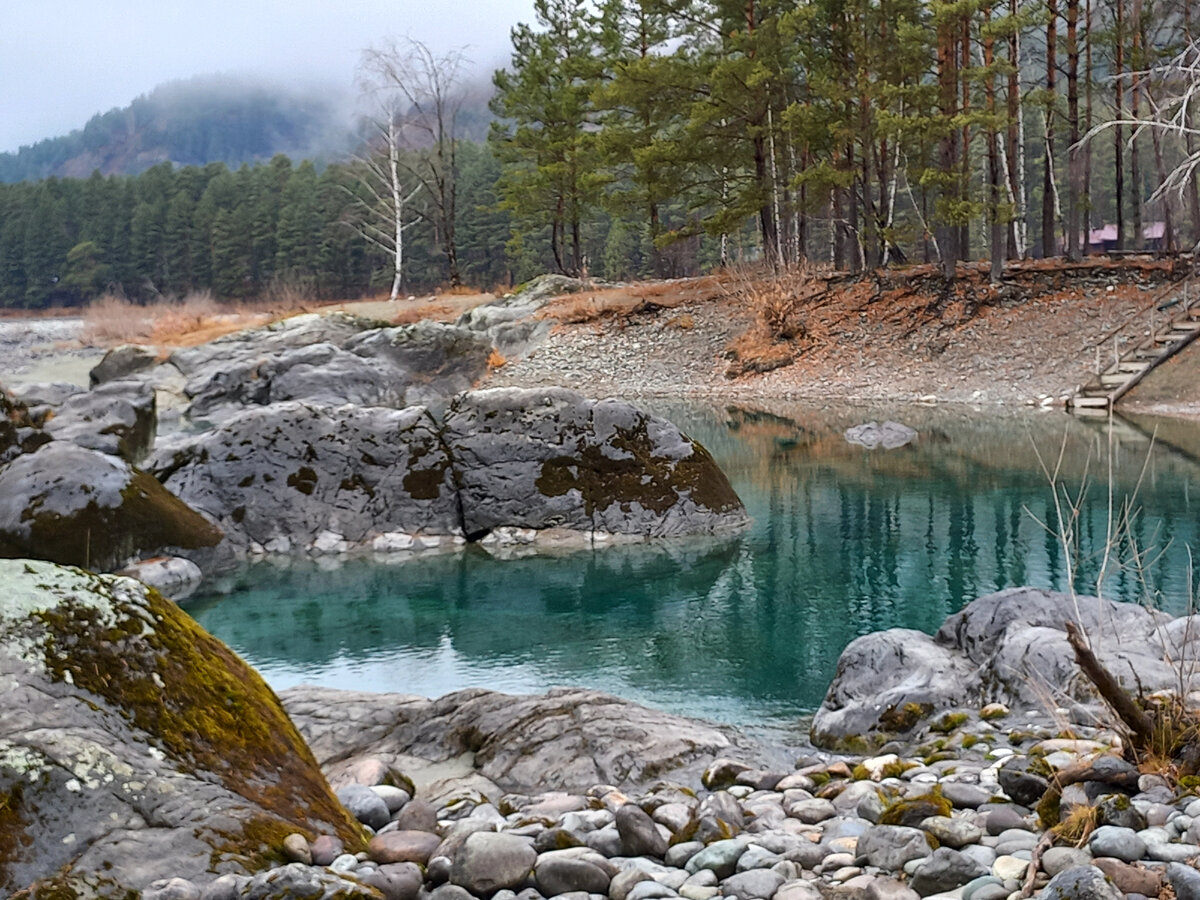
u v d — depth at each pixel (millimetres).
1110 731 5211
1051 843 3465
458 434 14570
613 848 4004
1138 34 34344
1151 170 64438
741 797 5121
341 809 3928
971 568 11711
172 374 32875
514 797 5094
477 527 14117
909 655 7281
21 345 44312
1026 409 24625
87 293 106250
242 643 9719
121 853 3062
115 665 3588
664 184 39812
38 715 3287
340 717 6855
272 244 103188
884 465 18438
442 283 99375
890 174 39000
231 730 3746
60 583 3709
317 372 28188
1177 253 32250
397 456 14352
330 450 14219
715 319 35688
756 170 39062
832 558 12430
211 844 3221
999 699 6531
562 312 37969
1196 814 3561
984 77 29609
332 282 99938
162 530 12461
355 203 95688
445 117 54281
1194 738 4223
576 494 14172
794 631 9703
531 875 3605
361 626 10250
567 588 11570
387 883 3336
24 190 114750
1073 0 33906
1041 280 31406
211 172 124875
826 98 35656
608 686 8336
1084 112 37125
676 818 4359
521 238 52688
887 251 37781
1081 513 14156
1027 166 68812
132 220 108125
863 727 6637
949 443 20547
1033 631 6828
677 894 3486
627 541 13797
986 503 15086
